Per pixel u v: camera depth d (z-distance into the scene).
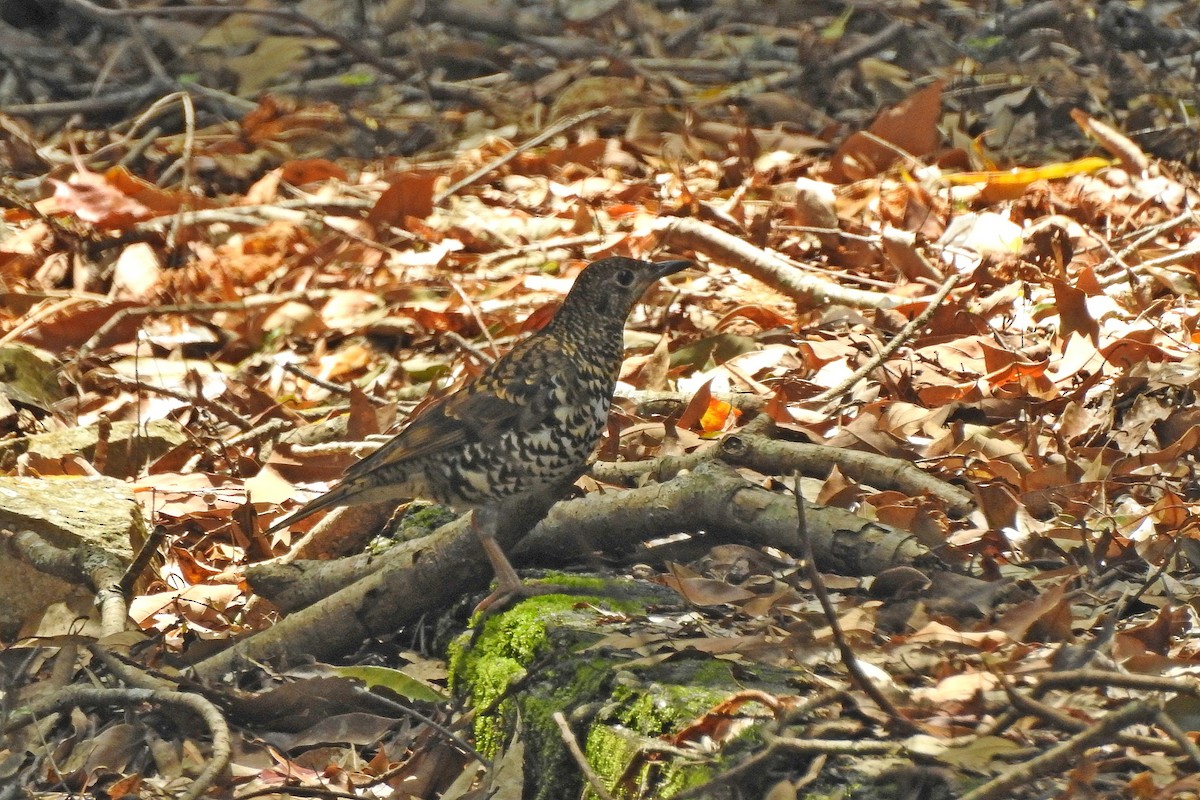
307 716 7.84
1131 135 17.81
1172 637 7.11
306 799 7.25
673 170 18.02
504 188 18.02
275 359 14.14
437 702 7.85
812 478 9.12
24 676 8.07
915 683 6.58
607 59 21.09
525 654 7.62
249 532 10.25
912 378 11.19
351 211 17.11
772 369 11.98
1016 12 21.12
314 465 11.20
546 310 13.73
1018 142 18.27
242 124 20.56
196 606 9.58
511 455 8.45
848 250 14.88
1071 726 5.64
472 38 22.73
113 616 8.68
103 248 16.53
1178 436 9.79
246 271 15.95
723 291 14.08
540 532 8.83
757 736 6.18
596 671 7.03
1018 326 12.18
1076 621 7.26
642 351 13.03
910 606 7.32
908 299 13.24
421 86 21.28
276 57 22.41
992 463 9.41
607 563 8.83
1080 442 10.01
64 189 16.61
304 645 8.35
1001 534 8.23
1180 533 8.21
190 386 13.53
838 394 10.74
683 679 6.79
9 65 22.58
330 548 9.80
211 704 7.42
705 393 10.62
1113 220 15.23
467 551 8.38
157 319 14.99
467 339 14.12
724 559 8.30
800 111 19.81
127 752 7.66
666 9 23.66
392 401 12.79
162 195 16.98
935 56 20.69
